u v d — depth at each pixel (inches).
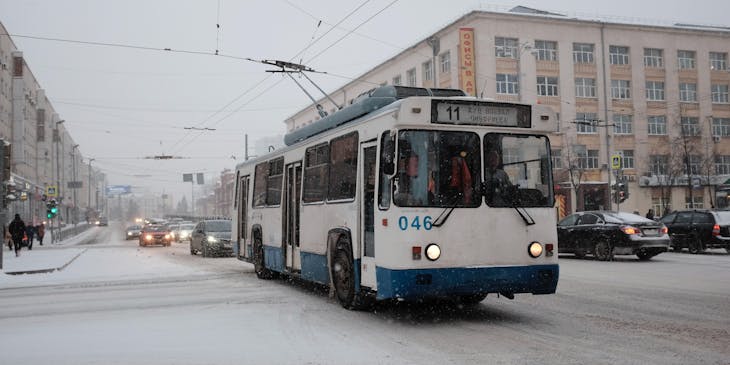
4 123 2053.4
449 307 379.2
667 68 1940.2
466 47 1637.6
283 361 245.9
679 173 1731.1
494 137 325.4
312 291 477.1
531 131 333.7
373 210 336.2
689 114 1966.0
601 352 252.7
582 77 1818.4
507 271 314.2
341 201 382.9
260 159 591.8
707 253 871.1
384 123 327.6
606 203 1829.5
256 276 601.6
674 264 670.5
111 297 460.4
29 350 274.5
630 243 700.7
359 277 353.7
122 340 293.1
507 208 321.1
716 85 2011.6
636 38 1898.4
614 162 1368.1
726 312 348.2
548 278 323.6
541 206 328.5
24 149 2317.9
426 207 309.0
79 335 308.5
